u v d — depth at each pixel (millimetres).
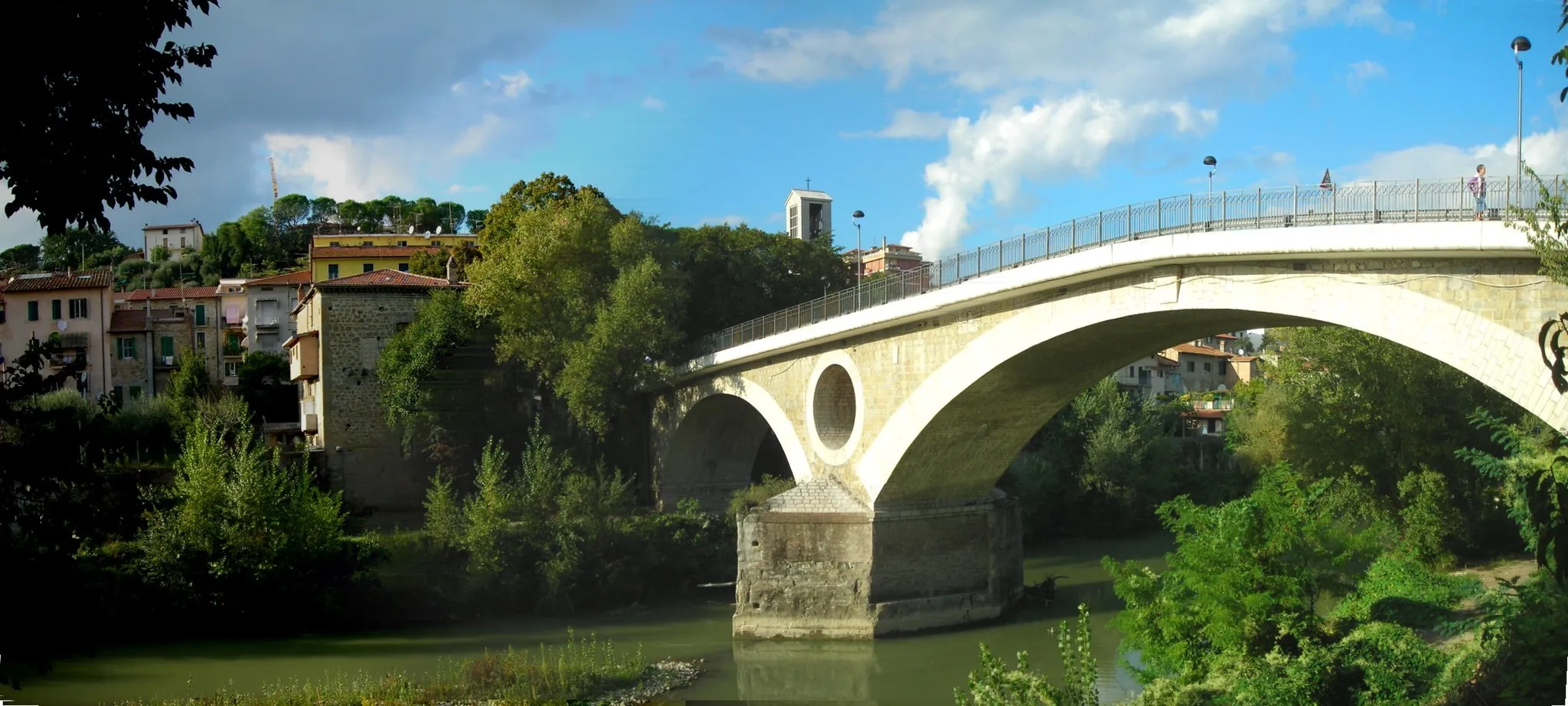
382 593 41625
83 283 73750
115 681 32062
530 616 42594
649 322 50094
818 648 36094
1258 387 69438
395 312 58844
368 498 56719
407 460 57312
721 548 46938
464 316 55344
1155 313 26656
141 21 9344
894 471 36375
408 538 42812
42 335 73062
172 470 48094
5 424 8930
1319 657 19562
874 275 64312
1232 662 20422
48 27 8602
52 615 9320
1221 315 26234
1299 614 21422
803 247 62344
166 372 77312
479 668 32125
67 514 9117
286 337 87562
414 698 29422
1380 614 22828
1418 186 20484
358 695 29766
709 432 54625
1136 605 22953
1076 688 15898
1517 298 19172
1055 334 29656
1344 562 21891
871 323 36094
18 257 122500
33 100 8750
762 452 61188
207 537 39375
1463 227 19062
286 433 67312
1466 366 19859
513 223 64875
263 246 123688
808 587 37562
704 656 35469
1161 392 97750
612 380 50031
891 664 33875
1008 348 31297
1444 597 23672
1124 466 63594
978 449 37031
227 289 95625
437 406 54312
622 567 43875
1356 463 41312
